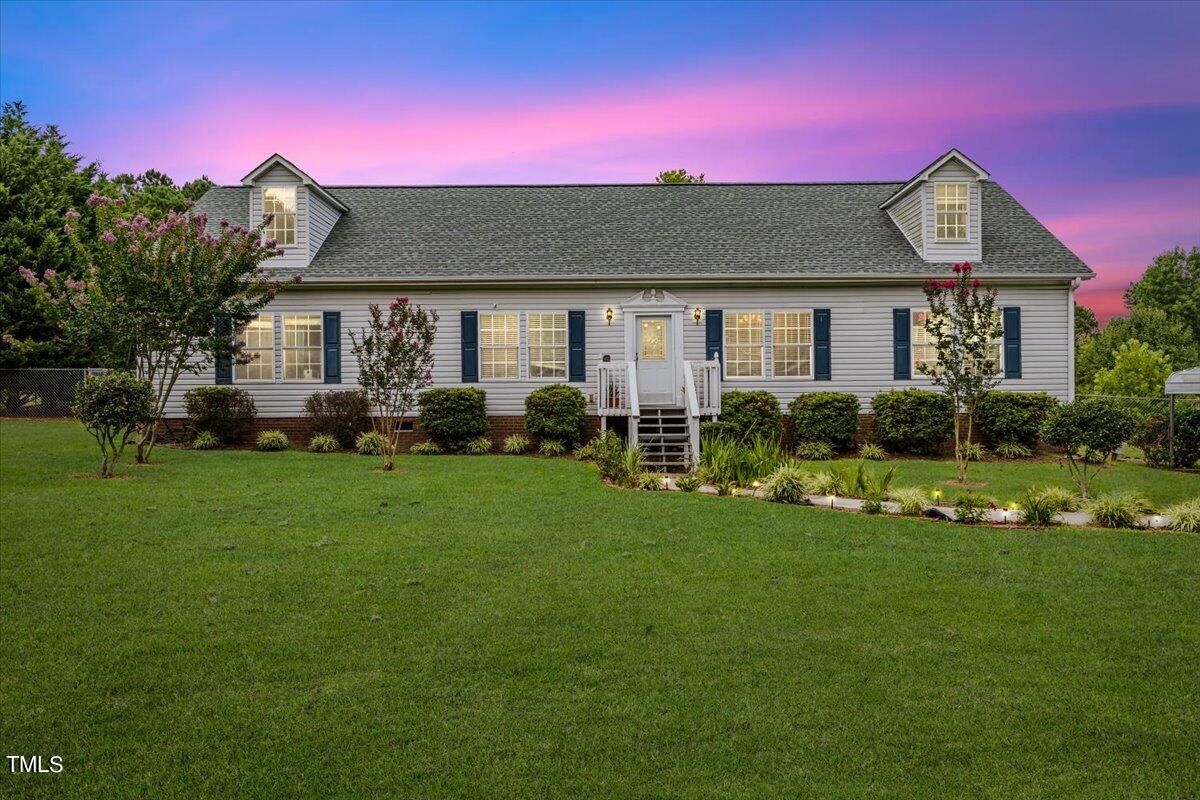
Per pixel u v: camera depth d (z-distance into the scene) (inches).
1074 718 174.6
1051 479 557.3
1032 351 735.1
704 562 302.7
